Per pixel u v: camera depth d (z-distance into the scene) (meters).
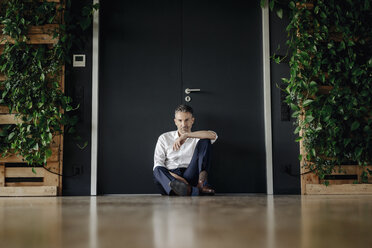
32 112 2.85
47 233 0.96
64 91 2.95
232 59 3.15
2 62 2.92
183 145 2.74
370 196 2.56
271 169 3.00
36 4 2.94
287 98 2.93
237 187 3.04
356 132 2.96
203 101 3.11
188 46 3.15
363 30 3.03
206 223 1.12
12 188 2.79
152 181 3.04
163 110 3.10
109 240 0.85
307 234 0.92
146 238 0.88
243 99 3.12
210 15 3.18
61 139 2.89
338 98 2.94
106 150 3.05
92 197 2.60
